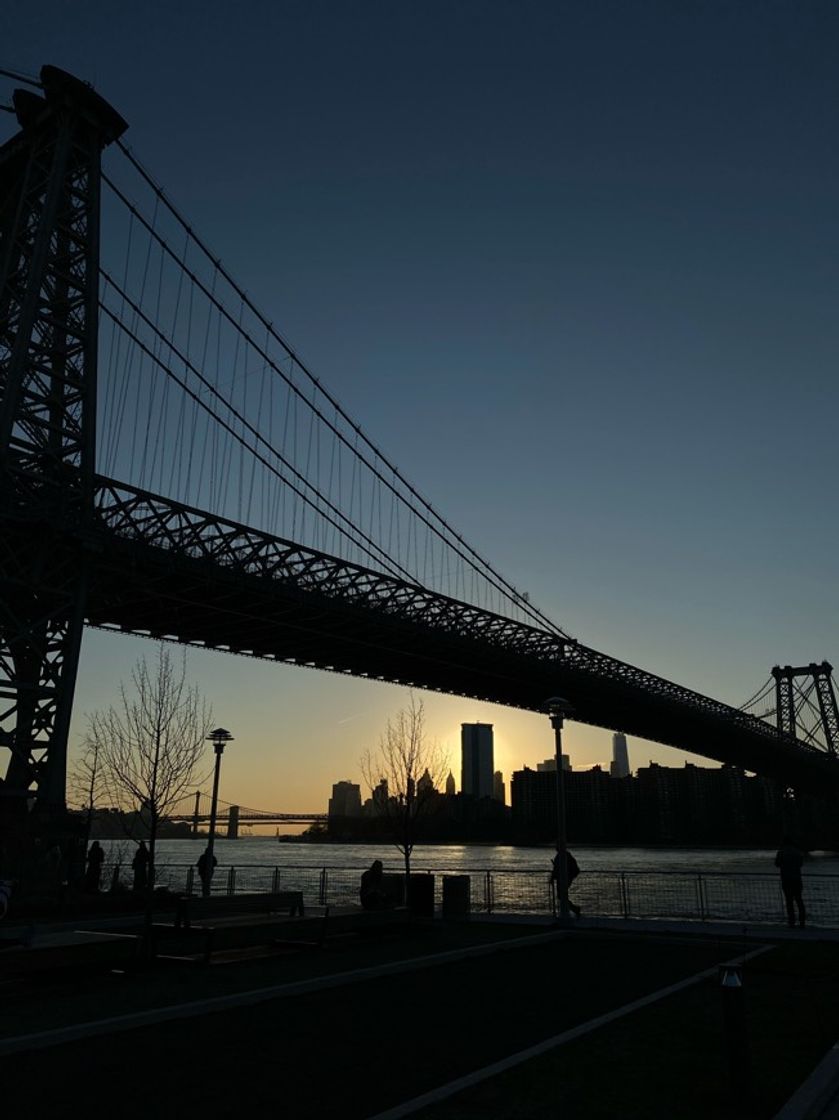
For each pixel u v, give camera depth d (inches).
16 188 1348.4
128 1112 270.4
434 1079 308.2
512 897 1450.5
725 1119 263.9
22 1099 281.3
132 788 882.8
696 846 6235.2
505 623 2133.4
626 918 866.1
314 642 1859.0
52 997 440.1
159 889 1026.7
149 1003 422.9
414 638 1856.5
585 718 2906.0
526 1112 266.8
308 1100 284.0
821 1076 302.5
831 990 478.3
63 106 1289.4
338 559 1667.1
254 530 1505.9
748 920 949.8
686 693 2999.5
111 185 1595.7
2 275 1251.8
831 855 4670.3
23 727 1089.4
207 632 1774.1
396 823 1371.8
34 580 1133.7
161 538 1358.3
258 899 662.5
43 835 1026.7
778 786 4963.1
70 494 1194.6
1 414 1130.7
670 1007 423.5
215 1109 274.4
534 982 501.4
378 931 720.3
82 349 1240.8
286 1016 404.2
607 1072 310.3
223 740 1147.3
